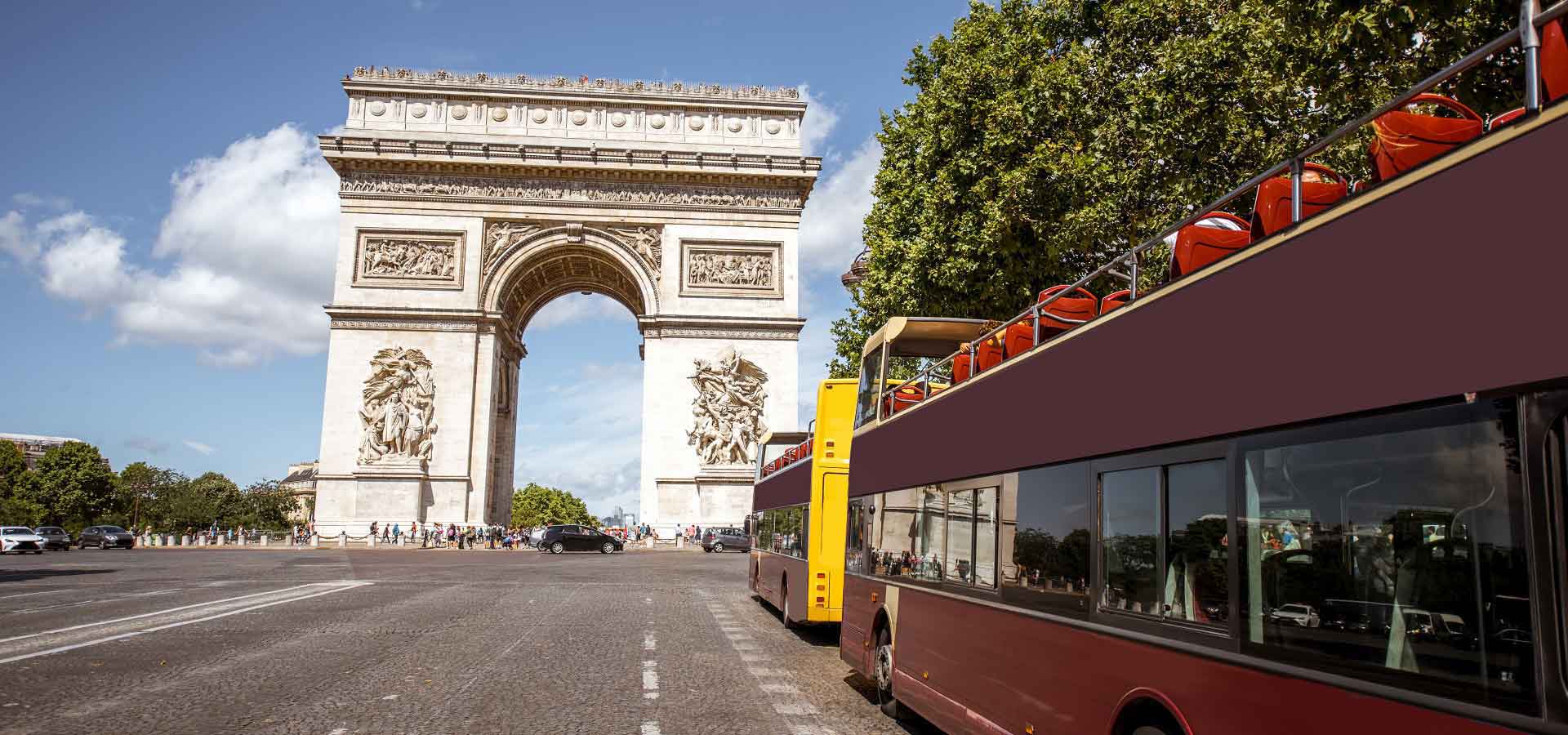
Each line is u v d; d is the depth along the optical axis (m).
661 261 78.56
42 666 16.67
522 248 77.56
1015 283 28.44
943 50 33.34
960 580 11.58
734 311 78.50
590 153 77.38
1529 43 4.70
